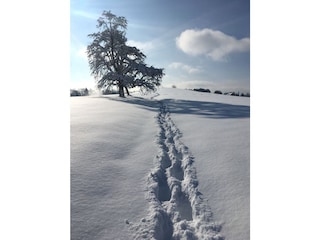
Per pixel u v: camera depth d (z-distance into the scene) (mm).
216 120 8555
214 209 3768
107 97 16500
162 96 18672
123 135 6449
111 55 17531
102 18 15148
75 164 4578
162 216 3627
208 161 5062
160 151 5555
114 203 3742
